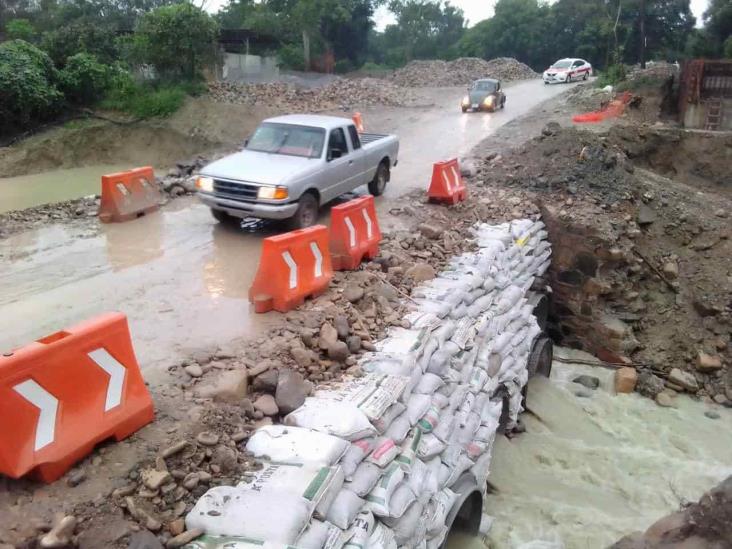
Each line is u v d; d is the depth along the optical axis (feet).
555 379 39.17
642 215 44.73
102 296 25.67
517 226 38.29
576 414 34.71
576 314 42.39
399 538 15.70
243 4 142.00
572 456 30.83
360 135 44.83
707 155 61.87
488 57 205.87
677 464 30.68
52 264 29.45
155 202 39.50
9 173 75.15
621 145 61.31
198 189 34.01
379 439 16.79
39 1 136.05
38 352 13.57
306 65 132.46
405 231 35.09
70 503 13.09
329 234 28.19
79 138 81.10
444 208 40.70
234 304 24.91
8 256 30.45
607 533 25.17
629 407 36.32
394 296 26.02
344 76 137.80
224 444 15.65
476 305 28.40
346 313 23.76
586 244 40.86
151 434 15.64
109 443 15.10
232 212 33.53
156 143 84.38
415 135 73.00
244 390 18.28
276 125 37.40
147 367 19.45
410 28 209.46
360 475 15.25
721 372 38.52
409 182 48.24
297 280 24.32
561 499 27.50
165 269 29.01
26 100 78.64
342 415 16.42
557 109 83.35
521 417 33.83
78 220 36.83
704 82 80.18
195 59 93.91
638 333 41.75
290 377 18.34
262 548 12.10
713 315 40.50
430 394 20.39
